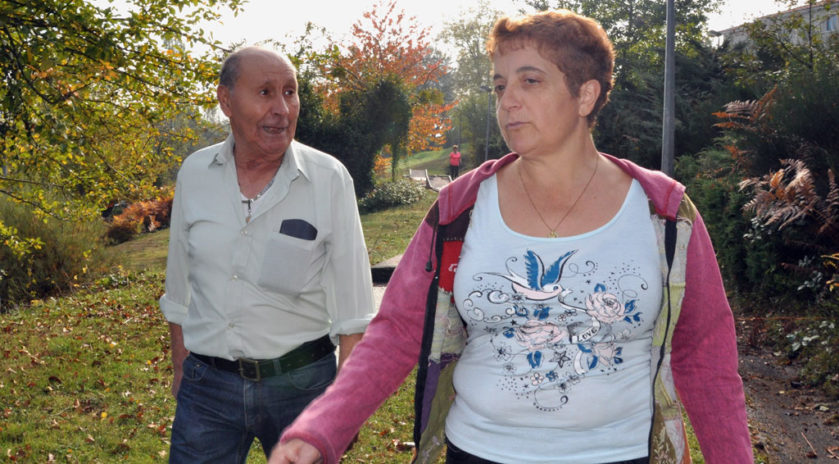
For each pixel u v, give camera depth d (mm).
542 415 1538
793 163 9047
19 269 14031
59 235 14719
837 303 7645
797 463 4906
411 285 1646
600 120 25031
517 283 1542
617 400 1535
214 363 2578
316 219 2568
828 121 9180
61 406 6188
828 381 6438
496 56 1587
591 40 1527
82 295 12766
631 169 1590
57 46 6086
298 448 1379
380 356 1606
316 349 2635
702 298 1571
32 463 5004
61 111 6770
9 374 7078
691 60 24641
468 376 1623
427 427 1696
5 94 6477
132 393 6492
